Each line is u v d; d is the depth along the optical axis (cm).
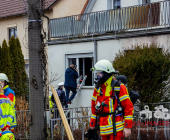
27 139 707
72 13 1589
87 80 1178
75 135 627
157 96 729
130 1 1156
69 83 1097
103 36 1088
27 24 588
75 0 1600
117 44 1052
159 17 1008
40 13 572
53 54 1272
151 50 749
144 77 724
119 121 446
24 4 604
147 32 963
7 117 488
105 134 450
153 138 602
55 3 1516
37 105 570
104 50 1091
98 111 458
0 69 1130
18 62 1213
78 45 1180
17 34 1734
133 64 715
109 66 448
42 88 574
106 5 1238
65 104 1044
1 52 1142
